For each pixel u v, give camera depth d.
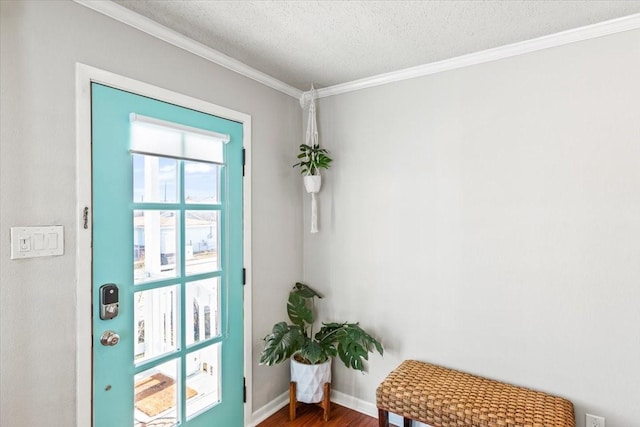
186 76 1.85
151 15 1.61
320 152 2.50
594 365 1.71
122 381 1.58
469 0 1.49
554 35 1.77
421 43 1.88
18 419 1.27
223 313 2.06
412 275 2.22
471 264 2.03
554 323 1.80
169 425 1.78
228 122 2.09
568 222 1.77
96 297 1.49
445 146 2.11
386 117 2.32
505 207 1.93
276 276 2.44
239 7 1.55
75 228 1.42
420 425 2.15
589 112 1.72
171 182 1.79
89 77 1.46
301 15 1.61
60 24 1.38
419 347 2.20
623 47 1.65
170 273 1.79
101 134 1.50
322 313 2.60
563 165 1.78
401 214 2.26
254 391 2.26
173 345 1.80
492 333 1.97
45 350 1.34
